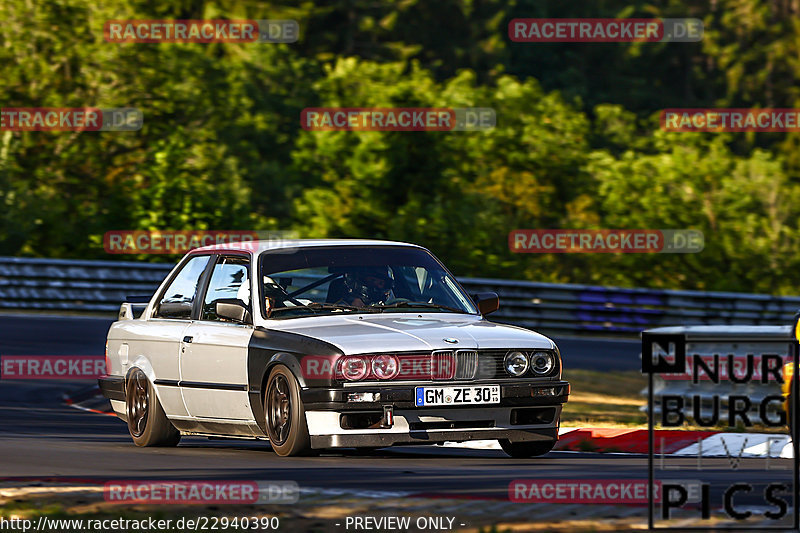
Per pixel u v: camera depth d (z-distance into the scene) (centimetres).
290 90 15025
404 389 2489
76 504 1880
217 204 9919
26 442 2966
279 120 14550
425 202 11512
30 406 4162
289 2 18850
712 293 7919
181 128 11800
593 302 7794
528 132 12544
